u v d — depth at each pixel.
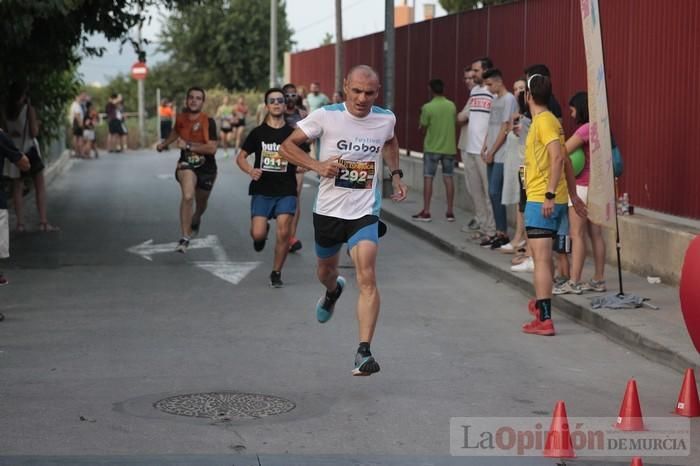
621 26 14.53
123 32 18.23
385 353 9.80
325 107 8.65
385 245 17.11
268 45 68.94
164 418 7.66
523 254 14.28
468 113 16.70
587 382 8.95
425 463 6.77
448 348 10.06
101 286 12.94
